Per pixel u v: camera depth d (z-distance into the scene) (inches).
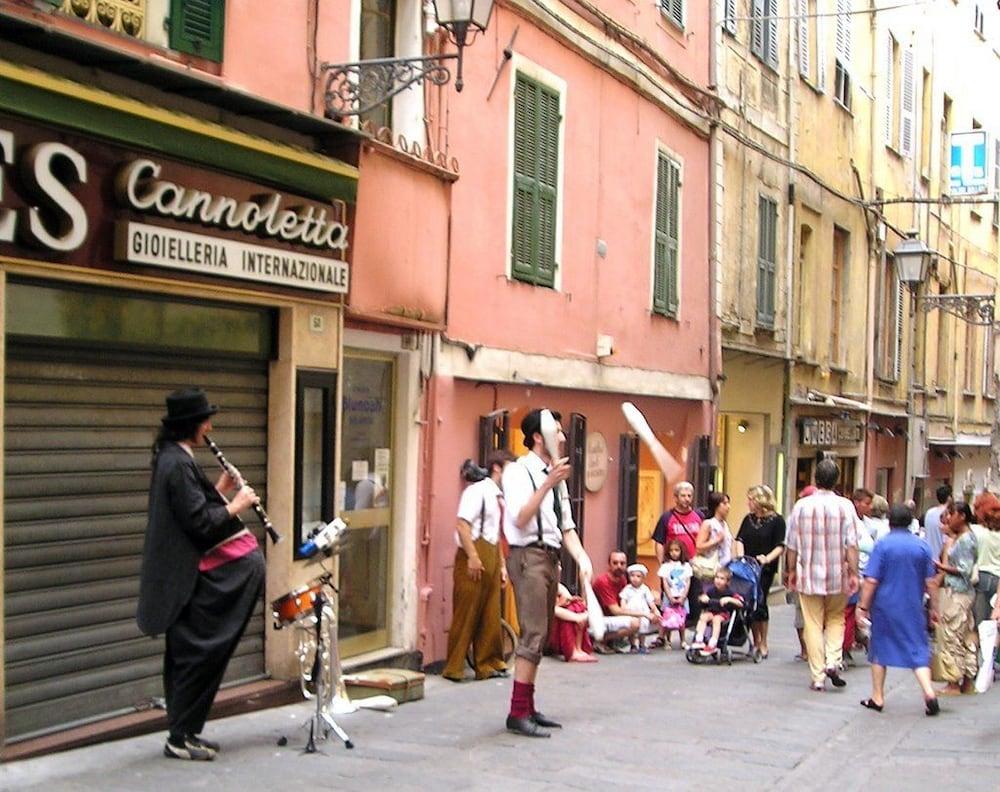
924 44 1273.4
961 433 1446.9
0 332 287.6
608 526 653.3
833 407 1006.4
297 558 387.2
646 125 687.7
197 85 336.2
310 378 392.8
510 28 533.6
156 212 327.0
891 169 1181.1
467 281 503.8
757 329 864.3
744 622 550.0
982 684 437.1
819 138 991.0
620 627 574.6
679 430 750.5
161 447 294.2
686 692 458.0
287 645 384.2
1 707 288.2
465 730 359.6
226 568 296.4
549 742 347.9
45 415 310.0
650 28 692.7
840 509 479.5
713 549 587.8
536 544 352.5
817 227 984.9
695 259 765.9
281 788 280.5
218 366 368.8
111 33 325.7
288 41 389.1
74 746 303.0
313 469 398.9
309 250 388.8
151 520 292.5
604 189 636.1
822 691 476.4
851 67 1068.5
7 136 285.9
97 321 320.8
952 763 351.9
